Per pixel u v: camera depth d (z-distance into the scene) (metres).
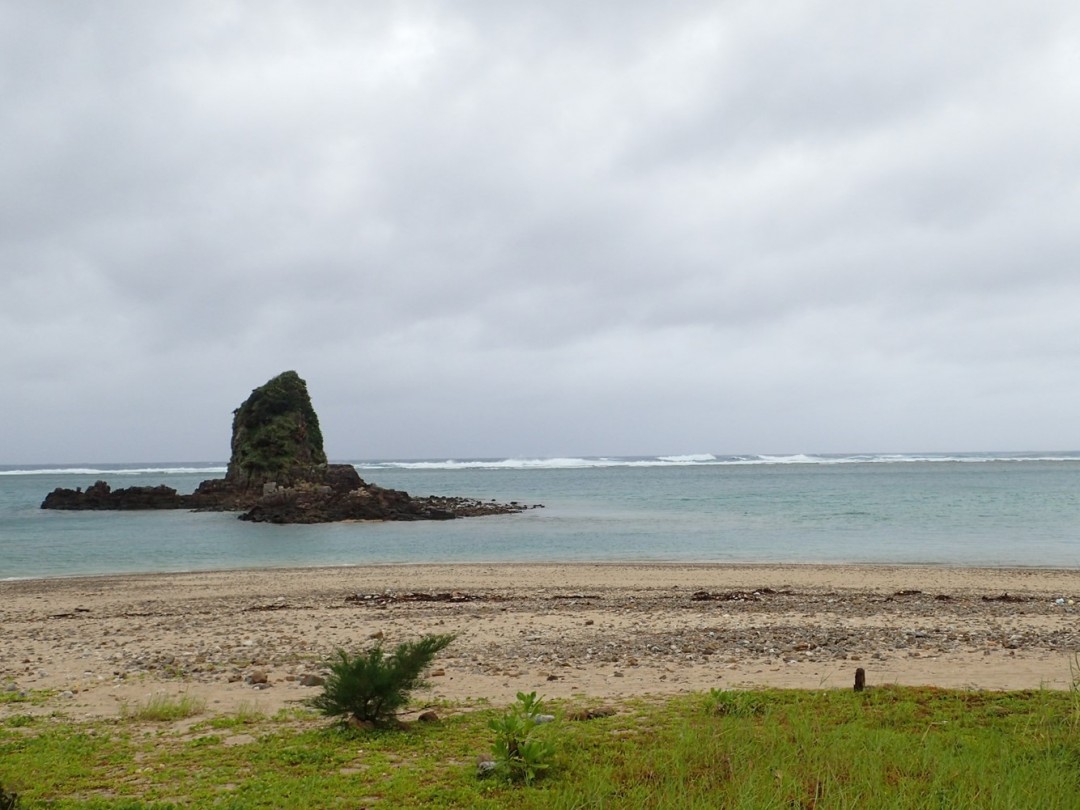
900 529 49.53
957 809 6.76
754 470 182.00
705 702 10.68
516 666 14.98
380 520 65.19
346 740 9.64
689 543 43.81
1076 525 50.81
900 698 10.79
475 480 148.25
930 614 20.83
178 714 11.40
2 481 166.00
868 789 7.15
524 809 7.16
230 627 20.36
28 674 15.16
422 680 12.76
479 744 9.36
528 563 36.19
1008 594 24.97
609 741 9.08
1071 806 6.89
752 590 26.16
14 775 8.38
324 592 27.52
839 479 125.31
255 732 10.30
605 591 26.47
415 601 24.86
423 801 7.44
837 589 26.33
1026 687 12.18
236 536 53.34
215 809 7.22
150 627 20.61
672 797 7.03
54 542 49.94
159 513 77.56
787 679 13.27
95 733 10.41
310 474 84.88
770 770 7.68
